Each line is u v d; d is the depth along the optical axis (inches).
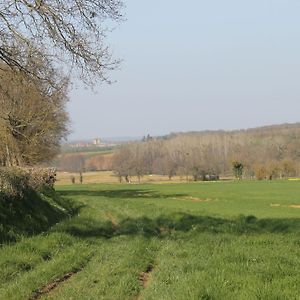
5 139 1338.6
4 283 347.3
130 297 314.0
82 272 396.5
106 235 655.8
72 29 475.8
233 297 285.1
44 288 342.6
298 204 1739.7
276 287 301.7
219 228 711.1
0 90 594.2
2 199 618.2
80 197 1819.6
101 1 473.1
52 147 2011.6
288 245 523.5
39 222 681.0
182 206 1544.0
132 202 1470.2
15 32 474.6
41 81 508.4
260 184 3422.7
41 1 457.7
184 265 402.3
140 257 460.4
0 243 479.8
